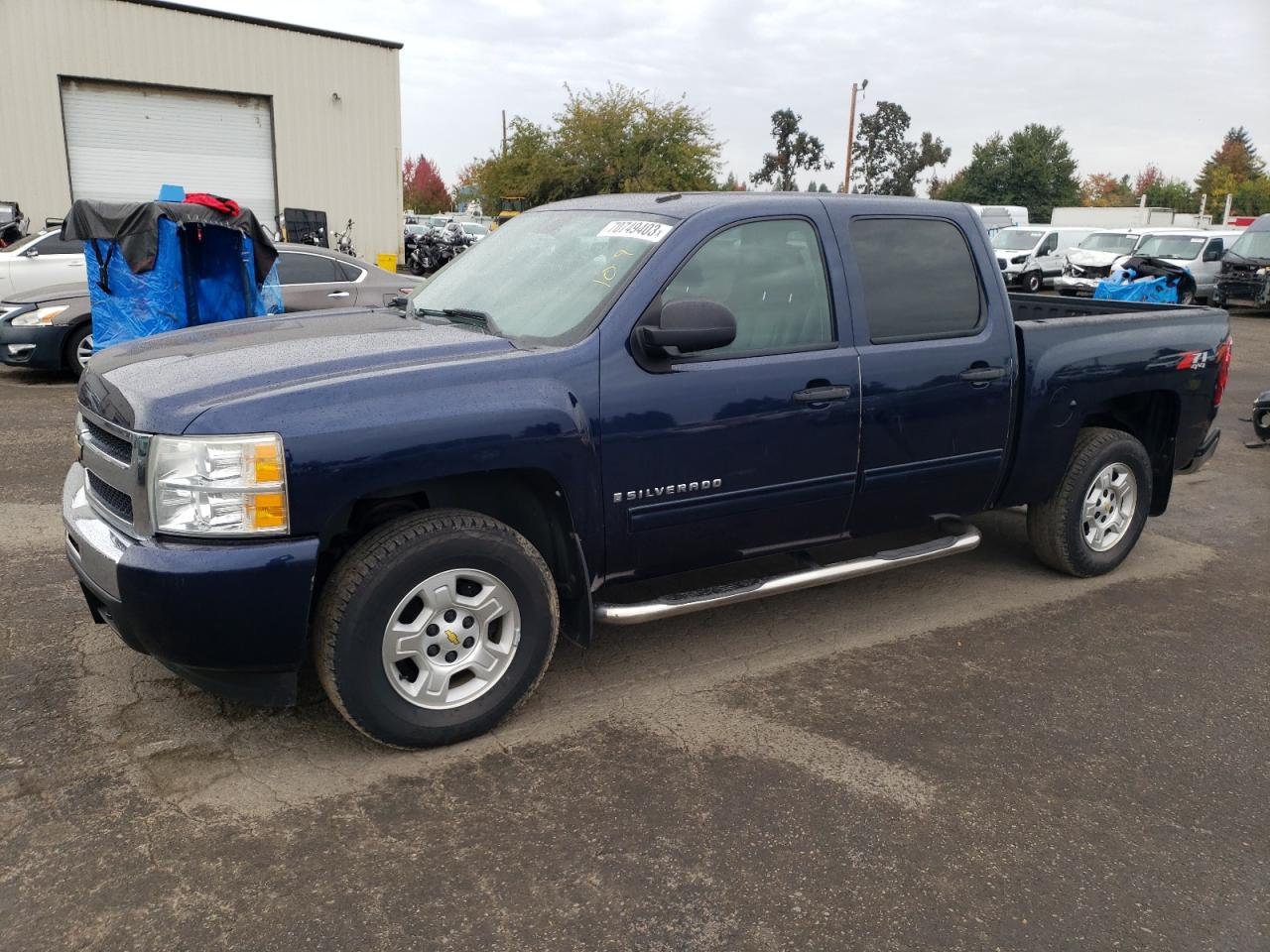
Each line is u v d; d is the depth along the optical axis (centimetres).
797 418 377
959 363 421
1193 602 488
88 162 1888
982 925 253
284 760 319
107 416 311
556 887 262
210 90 1952
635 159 3206
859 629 443
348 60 2078
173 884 258
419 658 317
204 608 280
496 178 3419
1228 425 967
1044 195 6575
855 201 407
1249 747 348
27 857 267
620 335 339
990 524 607
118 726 336
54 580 463
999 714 366
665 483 352
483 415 306
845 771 324
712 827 290
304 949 237
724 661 405
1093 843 289
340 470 287
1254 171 7825
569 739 339
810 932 248
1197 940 250
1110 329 480
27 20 1778
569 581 350
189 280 890
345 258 1062
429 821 288
